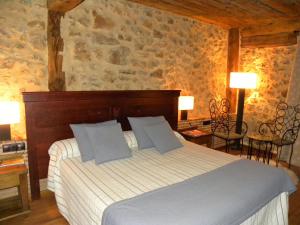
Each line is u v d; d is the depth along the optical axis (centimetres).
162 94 375
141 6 344
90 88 313
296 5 329
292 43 419
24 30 260
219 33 468
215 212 152
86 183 192
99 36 311
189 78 429
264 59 462
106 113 318
